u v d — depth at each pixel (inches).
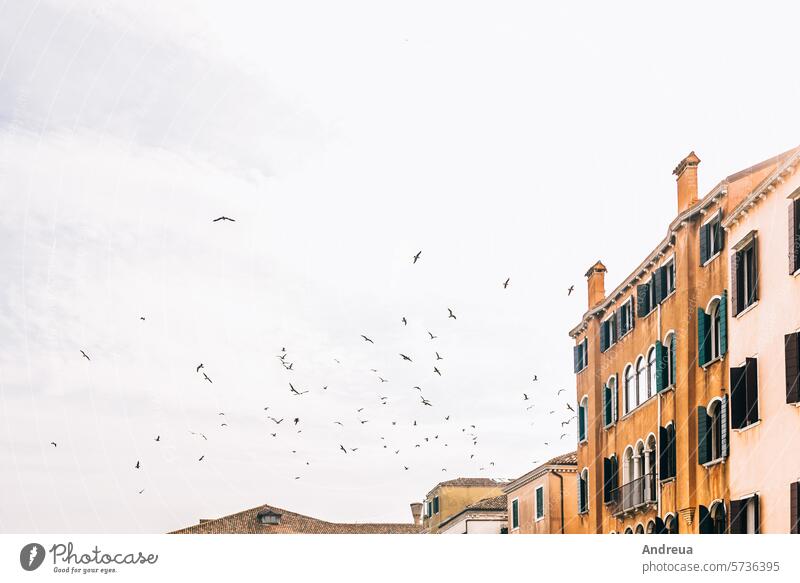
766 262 1004.6
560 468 1807.3
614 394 1502.2
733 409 1042.7
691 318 1197.1
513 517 2020.2
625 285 1446.9
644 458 1381.6
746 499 1017.5
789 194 952.3
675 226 1235.2
